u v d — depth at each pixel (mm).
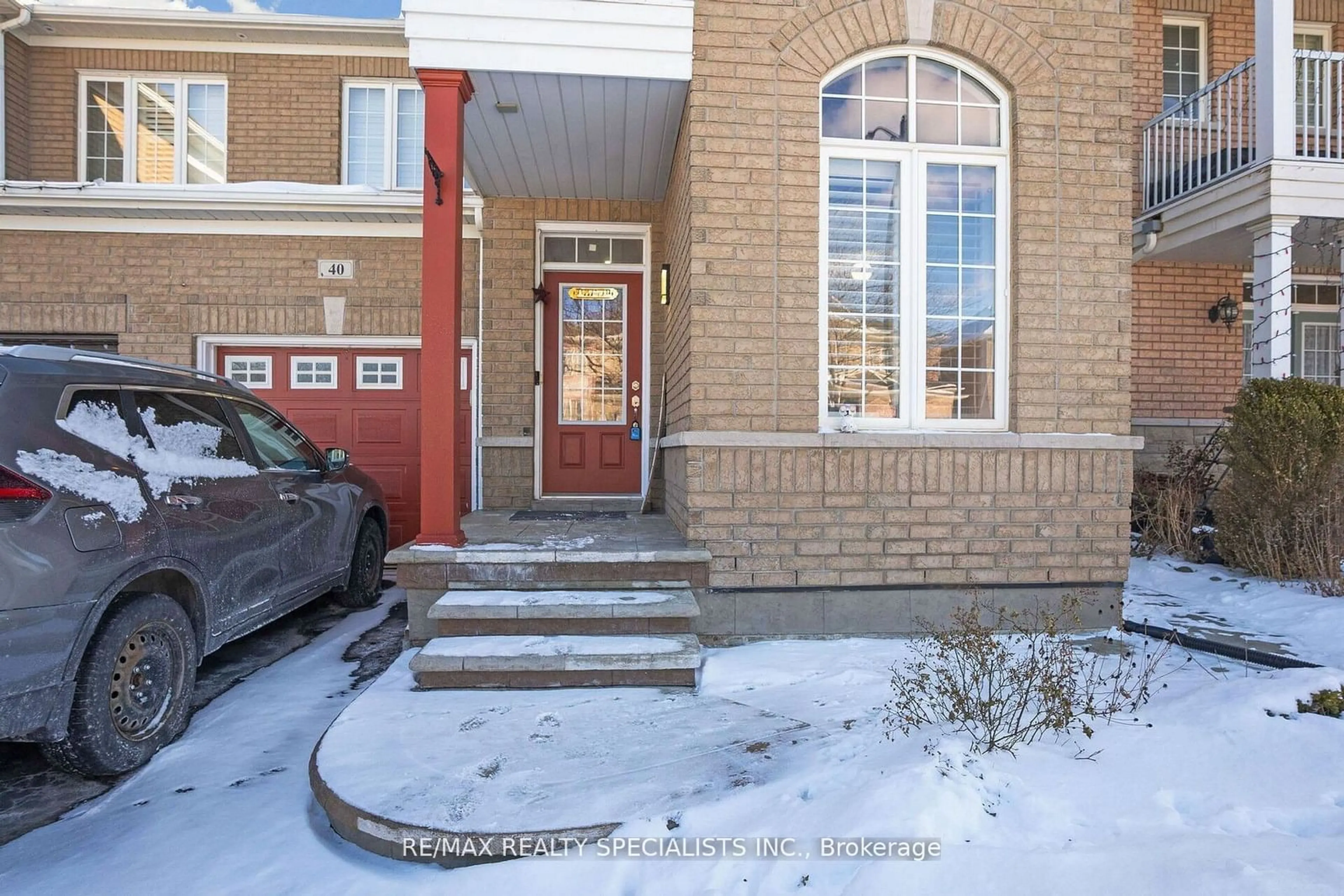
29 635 2850
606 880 2314
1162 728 3143
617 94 4918
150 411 3893
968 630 3445
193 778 3217
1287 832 2502
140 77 8195
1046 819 2486
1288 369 7594
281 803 2980
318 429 7730
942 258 4977
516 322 7098
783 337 4664
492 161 6176
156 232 7434
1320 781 2746
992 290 4984
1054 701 3127
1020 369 4789
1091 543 4770
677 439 4906
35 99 8016
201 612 3850
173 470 3771
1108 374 4852
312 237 7531
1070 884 2119
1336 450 5812
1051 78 4840
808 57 4695
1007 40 4816
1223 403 8586
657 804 2633
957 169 4977
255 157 8070
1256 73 6953
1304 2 8820
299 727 3721
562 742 3180
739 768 2928
